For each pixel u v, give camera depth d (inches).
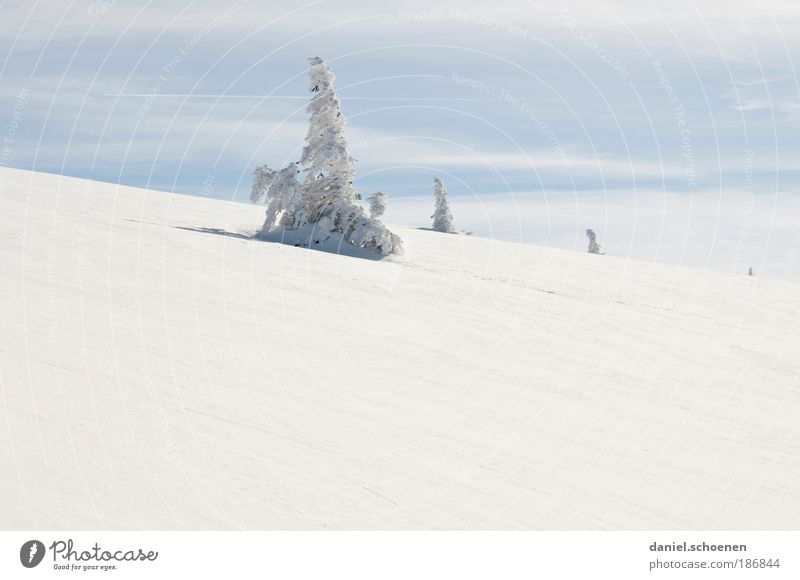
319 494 327.9
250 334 590.2
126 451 333.7
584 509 359.9
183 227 1027.3
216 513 296.0
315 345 597.3
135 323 555.5
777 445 520.7
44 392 386.9
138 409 388.2
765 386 687.7
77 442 333.4
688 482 424.8
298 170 1143.6
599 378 634.8
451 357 633.6
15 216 848.9
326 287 816.9
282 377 500.4
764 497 416.5
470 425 467.2
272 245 1015.6
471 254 1243.8
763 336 902.4
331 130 1167.0
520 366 636.1
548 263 1231.5
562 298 956.0
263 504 310.0
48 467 305.0
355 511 317.1
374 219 1144.8
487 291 933.8
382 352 614.2
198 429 376.8
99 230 866.8
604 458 443.5
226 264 832.3
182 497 303.3
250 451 361.1
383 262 1066.7
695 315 968.9
